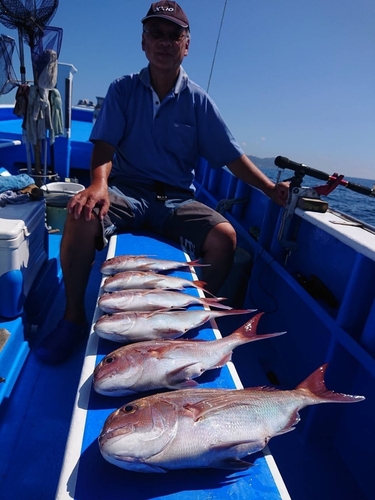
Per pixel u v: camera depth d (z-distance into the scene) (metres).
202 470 1.08
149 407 1.10
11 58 3.48
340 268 2.29
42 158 4.46
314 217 2.19
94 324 1.65
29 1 3.14
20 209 2.50
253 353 2.66
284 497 1.03
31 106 3.52
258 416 1.18
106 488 1.00
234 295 3.14
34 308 2.60
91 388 1.33
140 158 2.85
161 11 2.44
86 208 2.05
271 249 2.87
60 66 4.40
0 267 2.16
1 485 1.60
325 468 1.83
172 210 2.72
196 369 1.37
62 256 2.16
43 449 1.77
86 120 7.89
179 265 2.23
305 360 2.39
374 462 1.70
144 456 1.00
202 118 2.83
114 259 2.12
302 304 2.53
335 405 1.96
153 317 1.61
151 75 2.72
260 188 2.84
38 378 2.16
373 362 1.59
